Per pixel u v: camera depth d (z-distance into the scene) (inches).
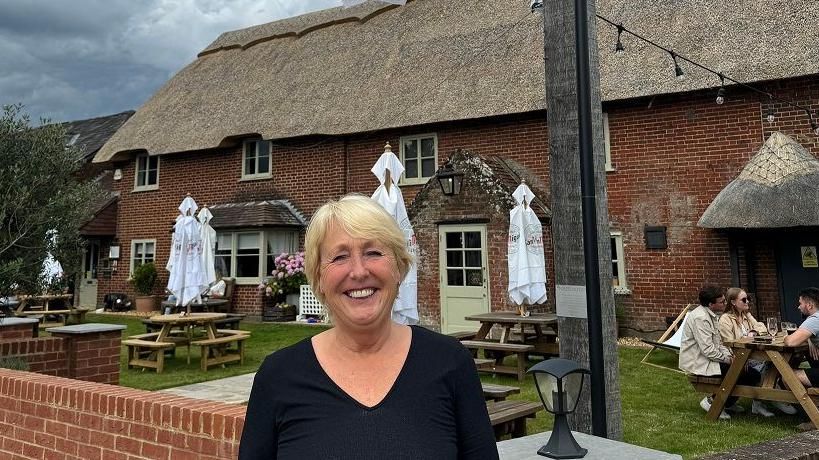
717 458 121.8
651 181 489.4
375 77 665.0
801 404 229.3
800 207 384.8
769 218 392.8
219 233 676.1
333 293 76.0
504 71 574.2
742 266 443.5
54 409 173.5
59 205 257.8
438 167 585.9
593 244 143.4
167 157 767.1
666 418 249.6
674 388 303.4
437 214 517.3
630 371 347.9
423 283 520.4
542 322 351.3
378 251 77.7
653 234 482.9
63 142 275.7
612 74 502.0
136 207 782.5
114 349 276.1
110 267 791.7
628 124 502.6
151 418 150.2
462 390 73.0
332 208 80.6
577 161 165.6
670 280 474.0
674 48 491.8
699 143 471.8
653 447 211.3
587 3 158.2
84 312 595.8
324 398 70.3
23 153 261.0
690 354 260.7
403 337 78.6
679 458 94.0
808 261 425.4
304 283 621.9
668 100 485.7
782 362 235.0
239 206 675.4
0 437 186.9
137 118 831.1
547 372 100.3
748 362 262.5
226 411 141.0
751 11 482.9
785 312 429.1
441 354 75.0
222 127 719.1
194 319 383.6
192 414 142.7
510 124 553.3
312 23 844.0
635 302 486.6
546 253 479.8
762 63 444.8
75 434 166.7
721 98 418.0
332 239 77.9
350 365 74.6
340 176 636.7
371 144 626.8
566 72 169.3
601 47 528.4
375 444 66.1
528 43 589.0
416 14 729.6
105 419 160.1
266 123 684.7
